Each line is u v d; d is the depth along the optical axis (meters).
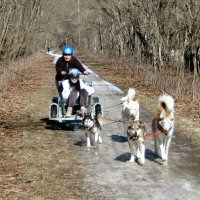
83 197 6.55
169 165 8.30
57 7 57.25
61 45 105.81
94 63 46.38
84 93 10.84
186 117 13.54
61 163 8.42
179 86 19.00
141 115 14.19
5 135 10.86
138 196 6.57
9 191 6.77
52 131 11.47
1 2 24.75
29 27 33.28
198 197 6.52
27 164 8.29
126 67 34.69
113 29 48.16
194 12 22.27
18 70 29.02
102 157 8.92
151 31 27.36
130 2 30.56
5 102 16.75
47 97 18.38
